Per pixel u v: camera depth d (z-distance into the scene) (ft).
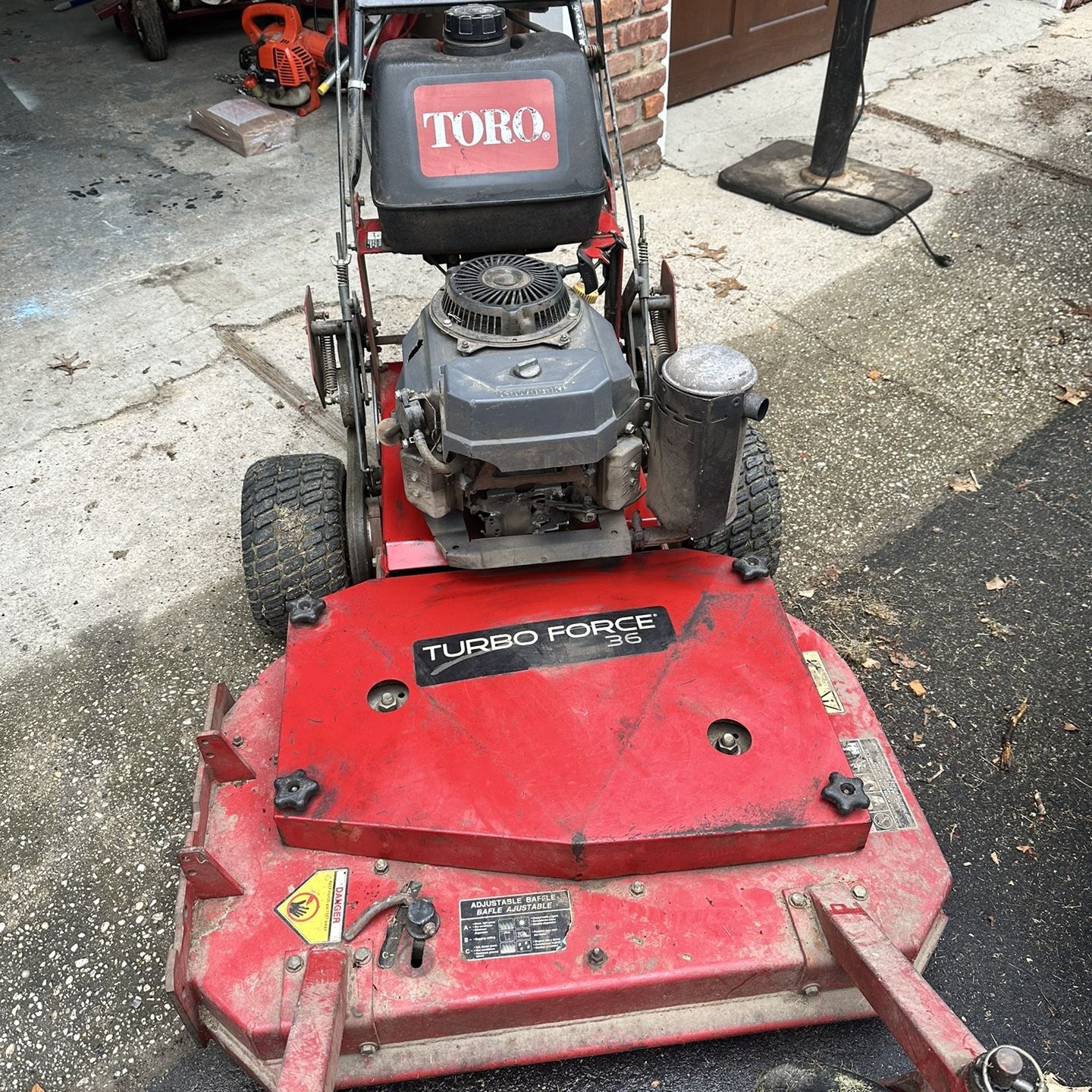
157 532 13.57
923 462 14.60
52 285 18.47
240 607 12.52
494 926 7.30
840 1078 6.19
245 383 16.12
